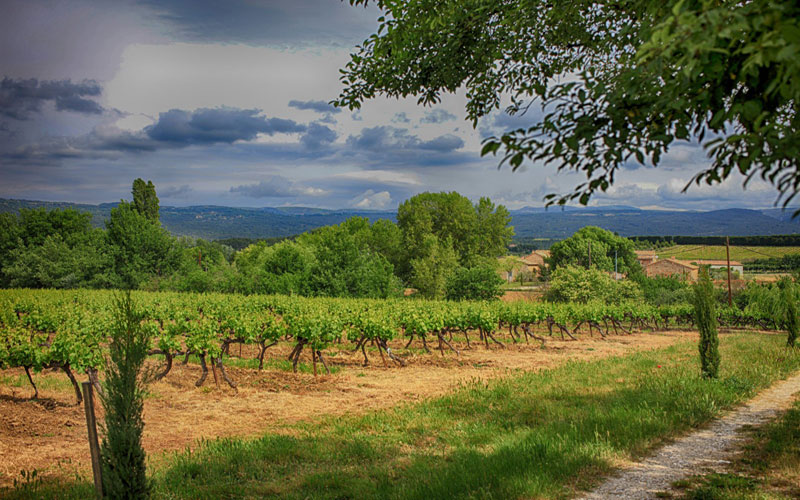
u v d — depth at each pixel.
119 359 4.81
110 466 4.74
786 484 5.57
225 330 15.73
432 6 7.34
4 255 59.12
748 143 3.10
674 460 6.62
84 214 65.75
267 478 6.34
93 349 11.02
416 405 10.41
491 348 22.59
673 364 15.74
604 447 6.91
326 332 15.05
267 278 48.34
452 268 54.84
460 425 8.65
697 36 2.89
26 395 11.12
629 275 62.72
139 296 35.62
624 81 3.47
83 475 6.53
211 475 6.37
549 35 7.73
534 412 9.34
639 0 4.25
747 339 25.45
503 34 7.63
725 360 15.67
